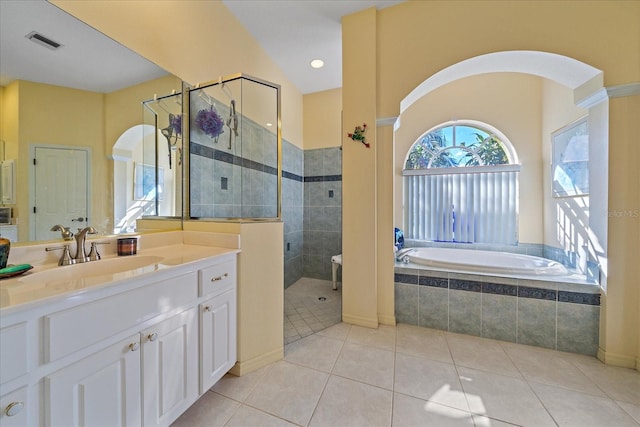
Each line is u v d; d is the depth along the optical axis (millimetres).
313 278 3639
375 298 2195
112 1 1366
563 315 1824
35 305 675
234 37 2312
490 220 3061
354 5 2160
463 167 3141
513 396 1371
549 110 2701
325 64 3021
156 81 1629
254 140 2082
